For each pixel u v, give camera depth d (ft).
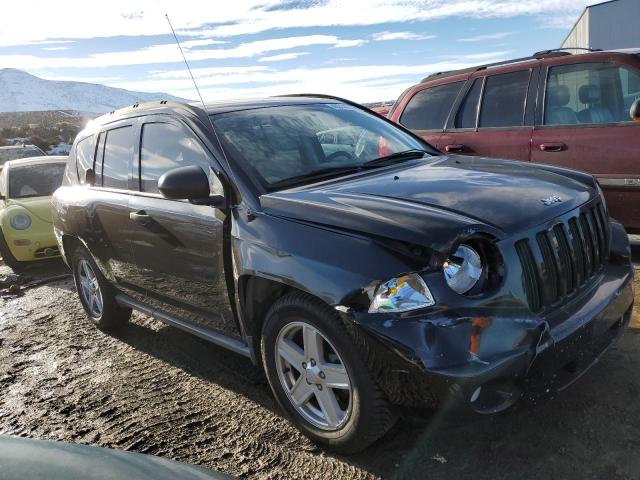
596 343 9.39
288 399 9.97
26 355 15.51
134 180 13.25
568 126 17.48
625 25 81.25
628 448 8.70
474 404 7.70
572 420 9.53
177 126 12.15
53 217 17.22
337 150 12.14
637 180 16.12
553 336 8.14
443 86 20.81
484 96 19.53
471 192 9.43
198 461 9.76
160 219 11.91
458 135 19.93
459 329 7.65
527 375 7.91
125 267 13.93
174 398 12.16
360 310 8.09
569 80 17.80
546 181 10.31
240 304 10.27
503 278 8.12
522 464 8.64
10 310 19.80
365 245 8.27
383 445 9.48
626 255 10.68
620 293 9.70
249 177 10.44
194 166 10.37
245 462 9.59
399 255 7.97
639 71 16.38
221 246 10.52
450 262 7.97
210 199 10.54
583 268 9.56
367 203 9.07
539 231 8.70
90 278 16.61
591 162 16.92
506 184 9.96
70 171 16.85
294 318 9.23
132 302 14.82
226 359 13.83
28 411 12.30
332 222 8.81
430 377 7.59
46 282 23.07
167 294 12.84
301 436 10.12
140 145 13.24
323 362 9.16
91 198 14.61
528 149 18.21
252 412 11.19
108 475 4.86
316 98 14.42
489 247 8.17
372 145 12.80
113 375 13.66
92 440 10.84
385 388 8.15
